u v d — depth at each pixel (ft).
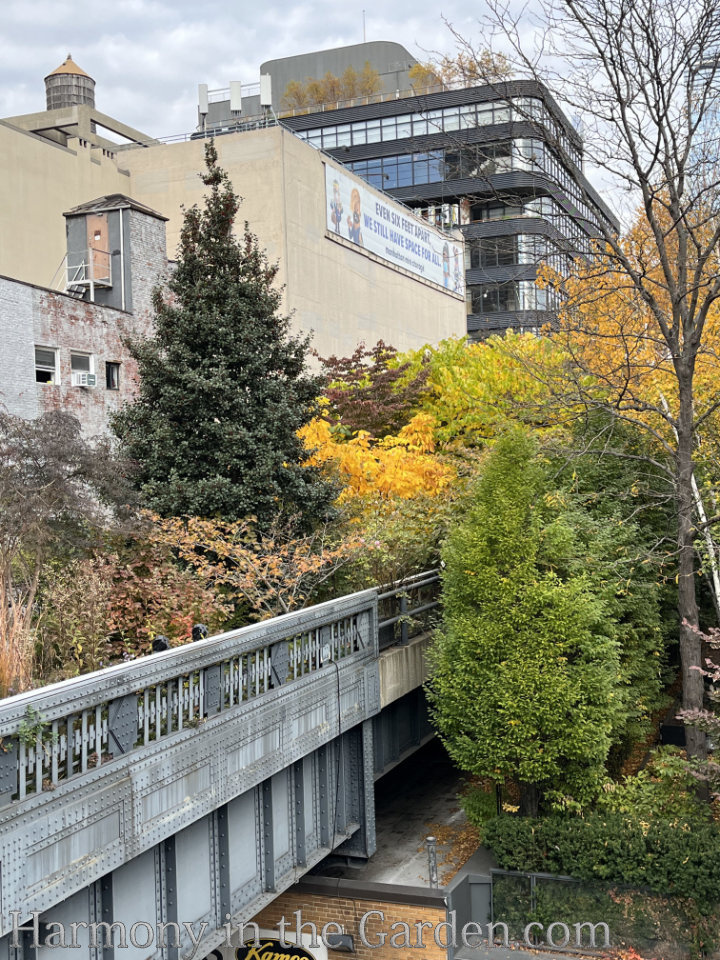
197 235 63.16
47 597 41.50
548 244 73.67
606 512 70.95
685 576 55.47
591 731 54.13
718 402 55.72
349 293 138.21
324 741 48.49
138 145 149.28
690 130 55.16
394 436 84.69
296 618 45.73
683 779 56.08
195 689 36.76
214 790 37.29
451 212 187.52
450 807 71.72
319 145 198.49
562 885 53.98
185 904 36.70
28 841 26.71
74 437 45.32
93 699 29.81
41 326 74.49
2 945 26.18
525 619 54.80
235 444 58.39
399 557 64.54
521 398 82.28
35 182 108.68
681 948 51.80
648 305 60.39
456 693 55.93
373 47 229.25
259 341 61.77
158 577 47.32
